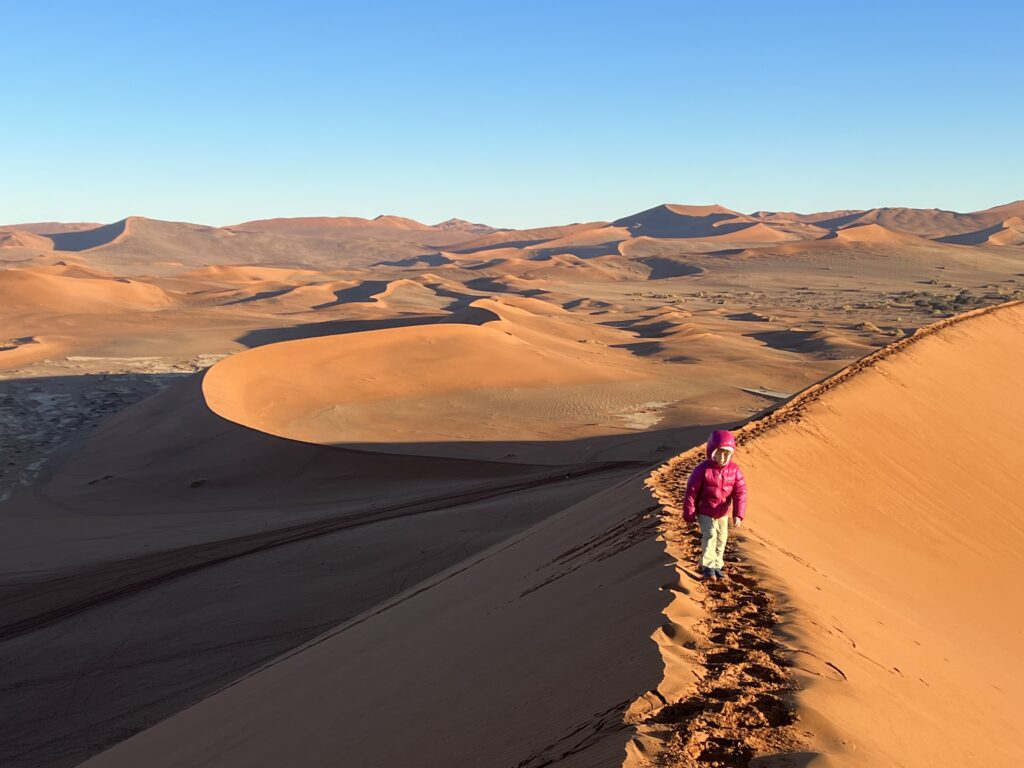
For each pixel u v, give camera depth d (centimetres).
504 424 6016
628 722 449
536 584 1005
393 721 688
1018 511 1888
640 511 1112
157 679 1820
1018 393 3062
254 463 4622
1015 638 1134
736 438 1650
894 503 1585
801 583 802
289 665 1269
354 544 2639
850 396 2223
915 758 473
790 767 394
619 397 7069
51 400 7244
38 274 17125
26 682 1883
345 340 7950
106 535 3453
